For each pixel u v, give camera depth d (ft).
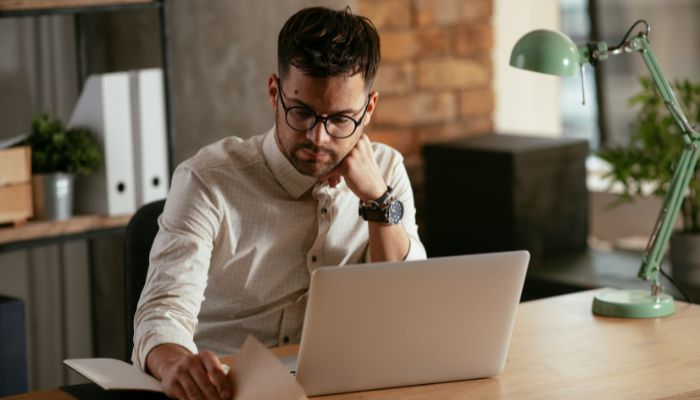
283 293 6.60
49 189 8.90
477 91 12.68
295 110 5.79
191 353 5.36
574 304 6.89
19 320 8.73
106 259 10.90
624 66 13.47
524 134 12.25
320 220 6.57
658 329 6.28
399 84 12.01
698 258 10.14
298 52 5.66
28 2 8.67
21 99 10.48
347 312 4.98
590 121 14.24
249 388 4.83
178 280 5.83
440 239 11.80
